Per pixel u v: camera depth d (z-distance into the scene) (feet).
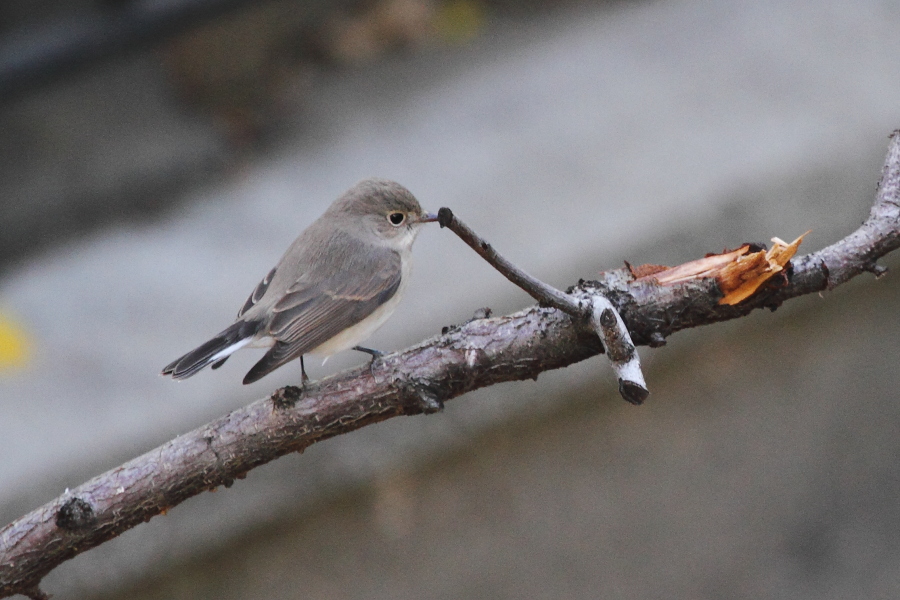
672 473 36.14
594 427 35.29
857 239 18.67
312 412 18.76
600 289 18.84
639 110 43.32
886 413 37.91
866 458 37.83
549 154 41.63
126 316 37.29
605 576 35.70
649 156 40.34
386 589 33.68
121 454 32.40
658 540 36.14
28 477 31.53
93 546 18.44
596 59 46.96
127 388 34.45
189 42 45.47
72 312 37.68
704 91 43.83
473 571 34.47
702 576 36.45
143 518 18.48
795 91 42.91
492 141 42.63
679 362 36.09
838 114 40.86
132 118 44.93
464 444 33.32
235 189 42.60
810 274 18.51
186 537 30.94
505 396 33.32
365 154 43.01
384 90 46.47
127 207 42.60
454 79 46.78
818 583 37.32
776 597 36.99
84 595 30.25
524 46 48.39
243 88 45.88
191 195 42.78
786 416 37.17
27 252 41.32
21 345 36.52
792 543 37.24
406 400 18.93
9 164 43.19
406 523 33.58
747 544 36.86
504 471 34.50
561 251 36.32
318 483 31.83
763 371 36.91
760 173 37.40
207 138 44.32
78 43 40.73
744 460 36.86
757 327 36.42
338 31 47.80
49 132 44.24
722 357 36.50
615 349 17.16
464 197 39.83
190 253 39.86
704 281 18.67
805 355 37.17
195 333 36.37
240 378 34.22
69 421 33.37
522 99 45.09
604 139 41.83
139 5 40.91
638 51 47.11
